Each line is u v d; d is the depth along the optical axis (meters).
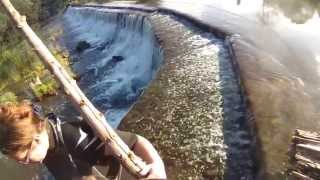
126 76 19.00
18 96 16.97
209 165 7.04
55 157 2.00
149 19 20.89
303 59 12.98
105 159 2.11
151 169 2.15
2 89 17.97
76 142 2.00
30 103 1.92
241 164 6.99
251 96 9.09
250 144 7.58
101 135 2.01
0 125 1.79
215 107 9.20
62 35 29.34
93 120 2.01
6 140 1.79
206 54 13.45
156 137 8.12
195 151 7.50
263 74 10.45
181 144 7.76
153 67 16.73
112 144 2.04
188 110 9.13
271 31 16.09
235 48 12.97
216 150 7.46
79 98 2.01
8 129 1.78
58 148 1.98
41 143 1.88
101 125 2.02
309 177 5.60
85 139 2.03
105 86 18.14
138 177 2.12
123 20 24.88
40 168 10.22
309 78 11.26
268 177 6.27
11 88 17.89
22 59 19.06
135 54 21.02
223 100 9.53
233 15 20.02
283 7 22.58
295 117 8.14
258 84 9.74
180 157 7.34
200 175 6.80
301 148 6.04
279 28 17.86
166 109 9.23
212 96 9.82
